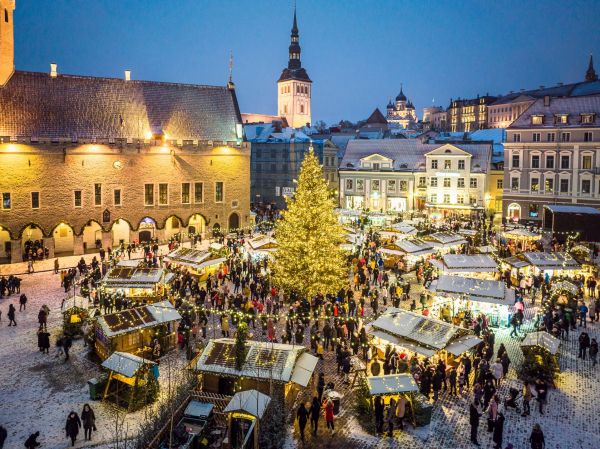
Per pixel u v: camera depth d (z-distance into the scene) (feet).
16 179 180.96
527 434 76.74
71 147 191.01
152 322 100.42
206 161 223.92
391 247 166.81
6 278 160.04
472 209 270.67
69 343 100.83
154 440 68.95
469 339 93.66
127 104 216.74
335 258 129.90
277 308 125.08
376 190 298.35
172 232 220.43
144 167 208.44
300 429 76.13
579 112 245.65
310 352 102.99
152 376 85.30
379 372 90.89
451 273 145.07
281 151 318.86
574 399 87.30
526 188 255.09
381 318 100.37
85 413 73.72
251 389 80.38
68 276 146.00
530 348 95.09
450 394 89.40
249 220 238.68
